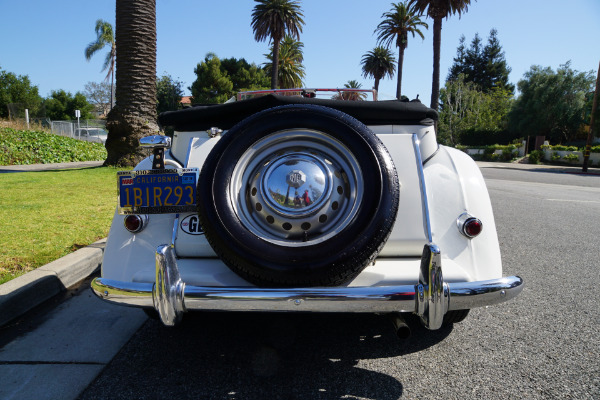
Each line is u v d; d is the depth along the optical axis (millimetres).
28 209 5977
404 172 2371
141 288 2000
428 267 1837
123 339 2729
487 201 2420
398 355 2521
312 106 2234
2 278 3373
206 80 56031
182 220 2328
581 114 46219
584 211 7898
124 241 2357
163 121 2732
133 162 11086
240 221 2029
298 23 42875
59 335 2783
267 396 2105
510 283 1992
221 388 2176
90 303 3320
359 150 2066
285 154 2193
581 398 2092
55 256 3967
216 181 2094
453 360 2467
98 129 29547
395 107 2527
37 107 47969
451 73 81438
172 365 2404
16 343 2666
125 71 10539
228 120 2711
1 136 16094
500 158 39688
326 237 1967
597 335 2783
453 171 2465
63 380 2250
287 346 2629
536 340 2717
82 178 9297
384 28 46125
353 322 2963
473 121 55469
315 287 1891
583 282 3844
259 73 63375
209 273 2143
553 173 22859
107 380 2250
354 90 4281
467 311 2621
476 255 2215
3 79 45750
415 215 2264
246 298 1859
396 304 1850
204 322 2971
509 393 2135
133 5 10289
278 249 1922
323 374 2311
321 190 2068
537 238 5590
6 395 2111
